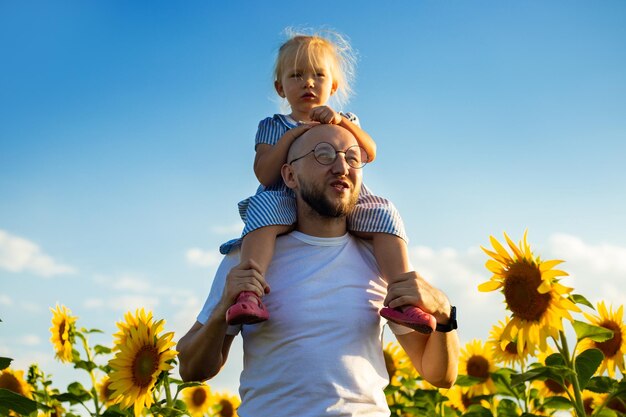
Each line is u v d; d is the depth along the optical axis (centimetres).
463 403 633
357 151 331
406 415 638
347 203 326
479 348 624
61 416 608
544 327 384
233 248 344
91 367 578
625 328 474
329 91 452
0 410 371
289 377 303
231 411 694
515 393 567
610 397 420
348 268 324
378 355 315
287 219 337
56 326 577
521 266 389
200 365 322
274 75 479
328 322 307
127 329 480
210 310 337
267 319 304
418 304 309
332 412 295
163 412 433
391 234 342
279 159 348
